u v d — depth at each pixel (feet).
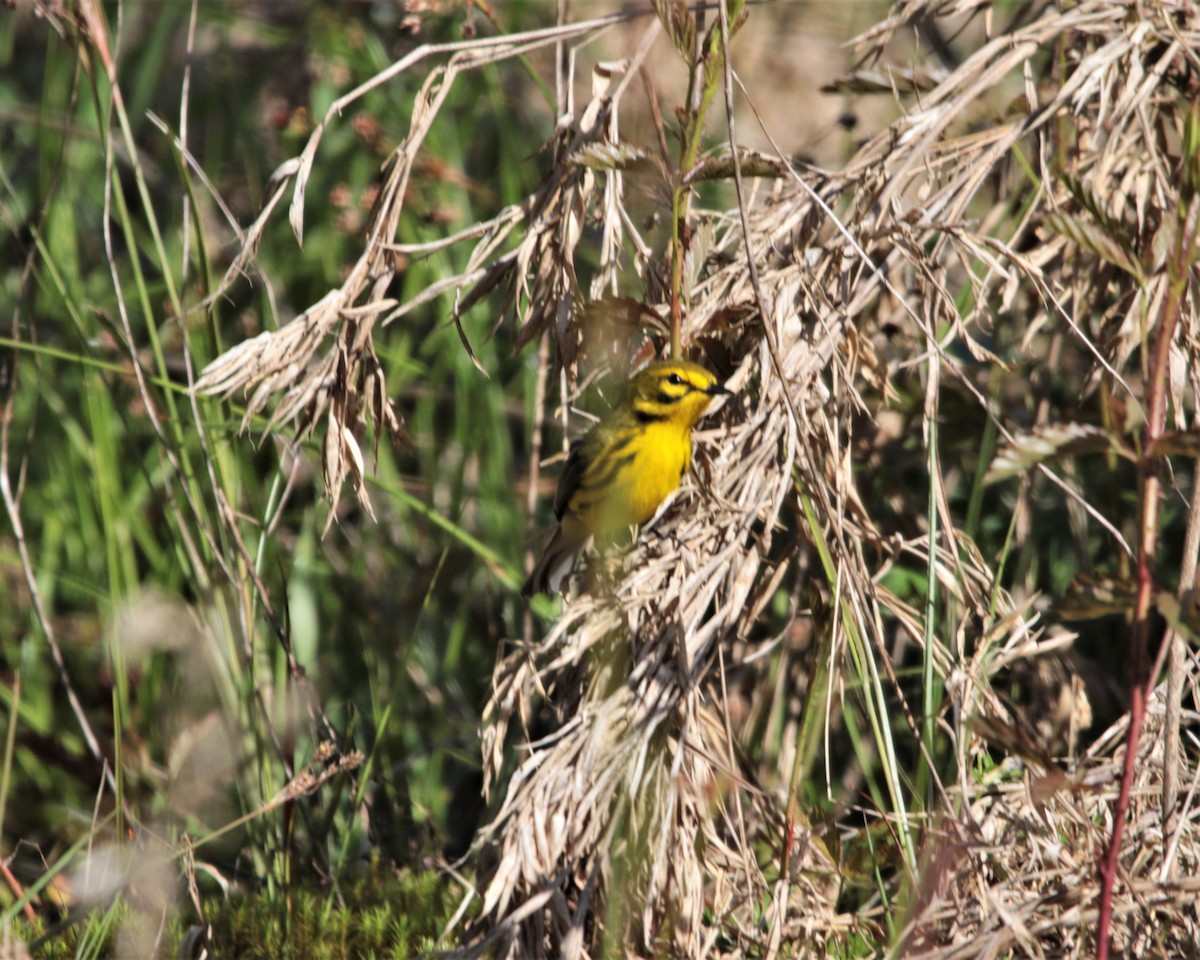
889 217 29.81
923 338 35.19
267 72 55.06
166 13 51.31
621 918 24.44
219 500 35.01
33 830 38.78
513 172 47.50
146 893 30.30
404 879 35.55
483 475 44.06
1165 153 32.24
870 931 28.40
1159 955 25.20
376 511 45.06
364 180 50.06
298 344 28.12
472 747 40.68
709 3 29.35
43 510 45.21
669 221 31.01
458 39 50.98
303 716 38.75
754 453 27.73
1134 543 37.35
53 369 45.91
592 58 48.98
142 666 39.27
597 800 24.62
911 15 32.91
